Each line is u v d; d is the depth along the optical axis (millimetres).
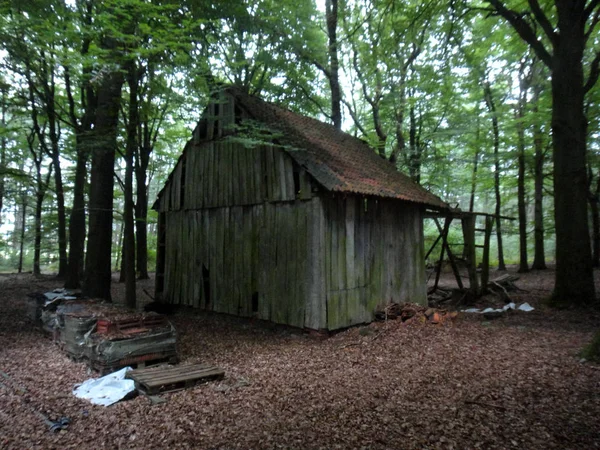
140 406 5656
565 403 5125
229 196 12297
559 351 7453
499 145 22141
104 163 12000
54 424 5020
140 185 21109
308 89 20812
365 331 9734
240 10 14398
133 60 10250
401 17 14594
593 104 17500
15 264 31734
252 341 9953
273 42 17094
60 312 8812
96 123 11797
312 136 12484
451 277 22422
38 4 10688
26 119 23578
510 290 15484
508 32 16750
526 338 8664
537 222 22359
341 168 10945
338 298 10156
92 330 7570
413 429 4703
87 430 4953
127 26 9570
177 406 5609
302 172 10320
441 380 6297
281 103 20172
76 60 9391
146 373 6605
